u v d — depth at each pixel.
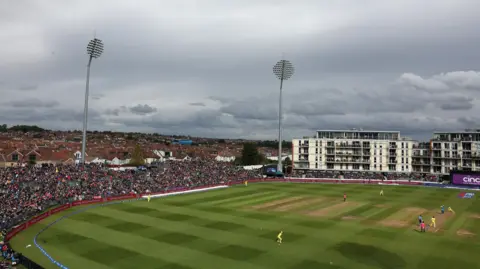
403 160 141.50
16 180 79.38
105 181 92.19
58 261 40.81
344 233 53.28
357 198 87.81
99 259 41.56
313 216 65.38
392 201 83.44
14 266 38.28
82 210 69.19
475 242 48.88
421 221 55.47
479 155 129.75
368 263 40.72
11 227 53.88
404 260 41.72
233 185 113.19
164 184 100.25
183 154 190.38
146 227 56.09
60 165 101.81
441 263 40.81
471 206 77.44
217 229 55.12
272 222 60.12
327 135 155.38
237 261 41.06
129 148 165.25
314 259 41.88
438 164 136.12
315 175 139.38
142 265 39.69
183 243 47.75
